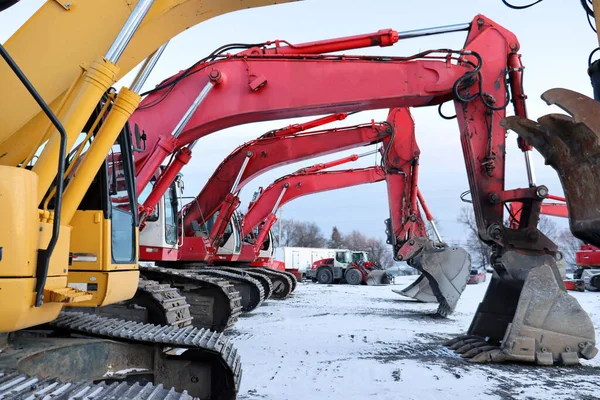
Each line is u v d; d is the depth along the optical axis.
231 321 9.32
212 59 8.26
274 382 5.98
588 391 5.63
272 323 11.14
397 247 13.05
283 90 8.17
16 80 3.78
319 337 9.24
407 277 46.12
